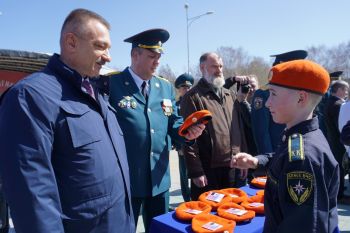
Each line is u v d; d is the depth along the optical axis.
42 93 1.36
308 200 1.22
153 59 2.48
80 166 1.41
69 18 1.52
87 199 1.42
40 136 1.29
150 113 2.50
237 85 3.72
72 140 1.39
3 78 5.11
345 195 5.08
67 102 1.43
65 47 1.52
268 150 3.21
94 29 1.50
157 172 2.48
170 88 2.77
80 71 1.55
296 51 3.51
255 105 3.32
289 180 1.27
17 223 1.24
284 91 1.44
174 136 2.63
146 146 2.45
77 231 1.41
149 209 2.59
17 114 1.28
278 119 1.50
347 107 3.74
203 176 2.78
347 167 4.30
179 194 5.36
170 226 1.68
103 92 1.81
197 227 1.59
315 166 1.25
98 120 1.53
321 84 1.42
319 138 1.39
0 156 1.27
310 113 1.45
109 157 1.52
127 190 1.66
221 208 1.84
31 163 1.25
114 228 1.52
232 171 2.97
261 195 2.00
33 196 1.23
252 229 1.63
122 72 2.58
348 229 3.74
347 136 2.48
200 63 3.10
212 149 2.86
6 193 1.27
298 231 1.22
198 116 2.28
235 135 3.05
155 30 2.48
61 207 1.38
